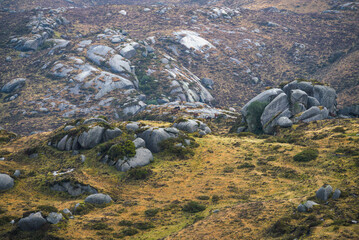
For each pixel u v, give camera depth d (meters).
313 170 34.75
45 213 26.80
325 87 61.81
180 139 52.12
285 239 19.28
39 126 123.56
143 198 34.53
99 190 36.62
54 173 45.12
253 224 23.05
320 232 18.70
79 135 53.25
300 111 59.41
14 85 153.25
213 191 34.16
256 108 64.44
